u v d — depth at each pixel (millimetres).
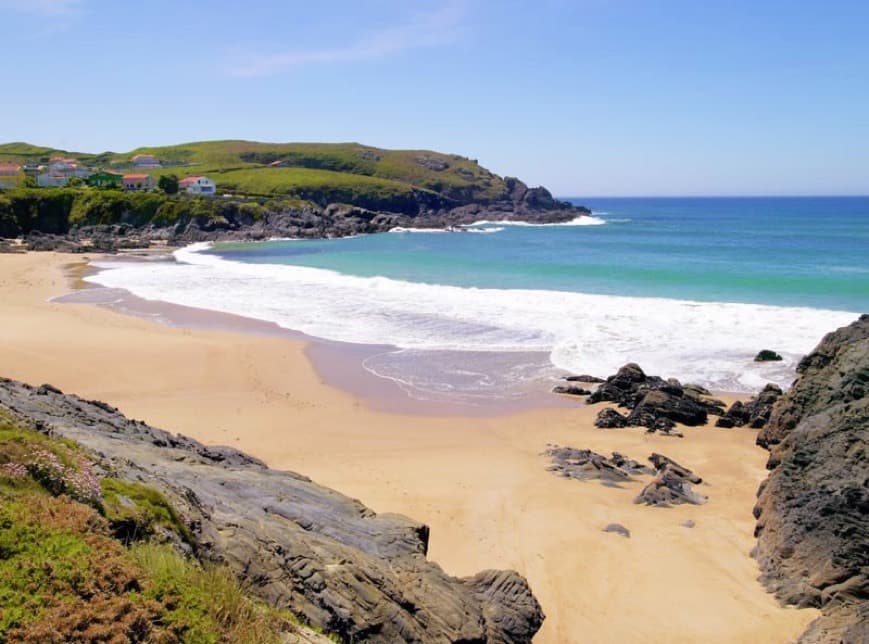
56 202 113625
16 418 11539
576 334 38062
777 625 13930
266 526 11648
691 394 28484
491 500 19766
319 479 20859
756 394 29031
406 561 12914
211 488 13219
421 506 19234
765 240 102750
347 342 37906
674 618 14383
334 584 10531
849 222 154000
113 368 32312
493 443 24562
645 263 70000
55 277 63500
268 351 35938
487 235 120562
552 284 55406
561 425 26453
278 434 24859
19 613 5828
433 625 11172
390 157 196750
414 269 67188
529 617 13234
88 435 14438
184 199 118562
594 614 14570
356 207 142750
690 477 21391
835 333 22531
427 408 28016
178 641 6270
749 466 22297
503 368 33031
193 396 28938
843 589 14047
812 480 16406
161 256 84875
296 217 126125
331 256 82625
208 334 39625
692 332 37562
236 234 109750
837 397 19766
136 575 6801
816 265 66000
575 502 19688
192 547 9148
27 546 6688
